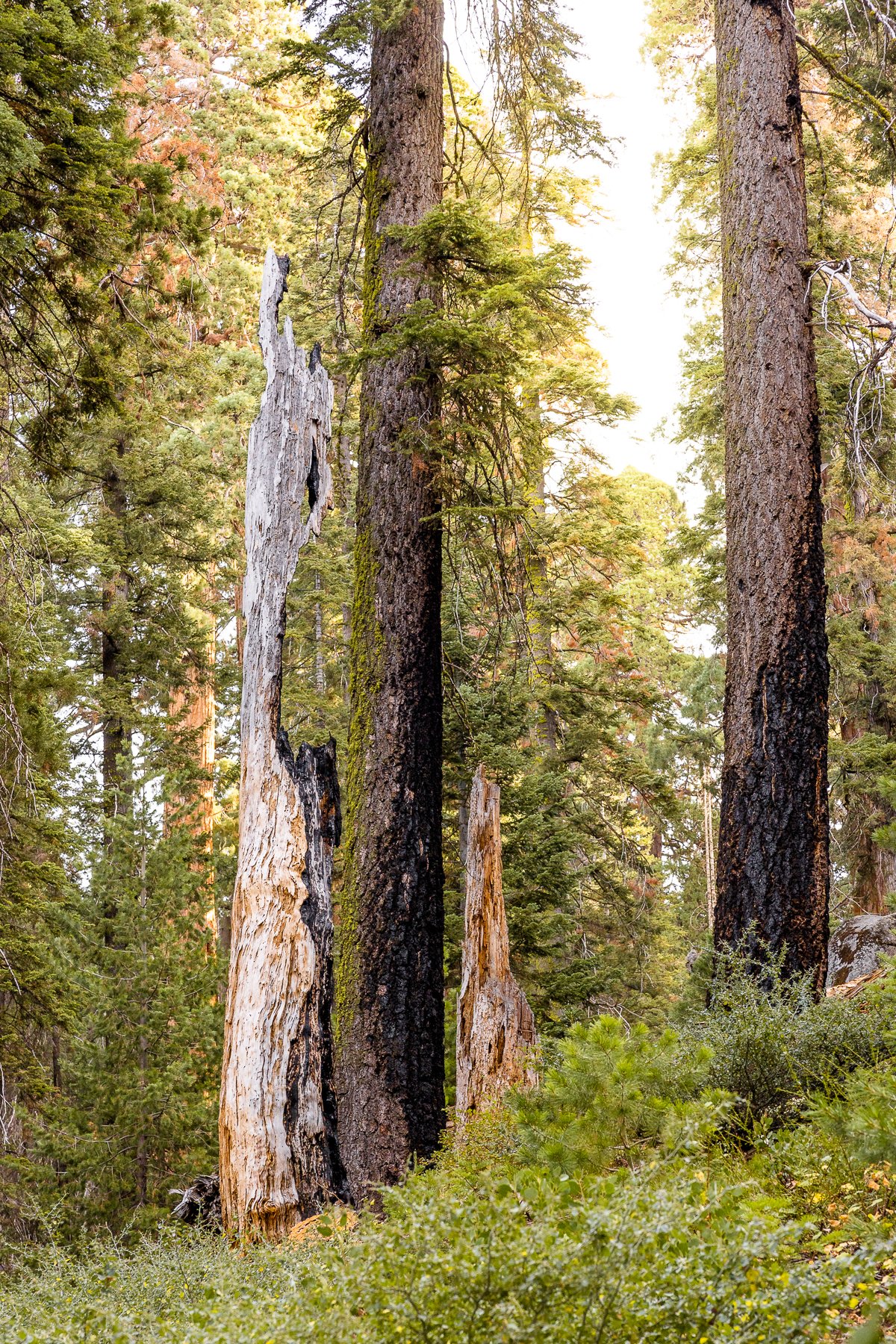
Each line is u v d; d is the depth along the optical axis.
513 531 11.68
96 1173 12.82
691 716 29.36
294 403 8.23
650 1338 2.70
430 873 9.74
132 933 14.15
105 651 19.84
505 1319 2.61
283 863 7.41
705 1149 5.16
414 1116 9.20
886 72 12.12
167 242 12.78
